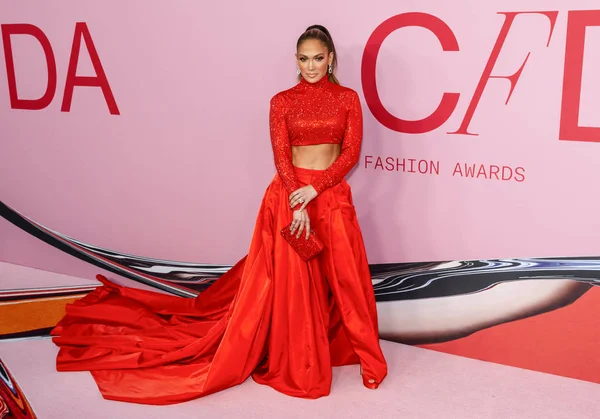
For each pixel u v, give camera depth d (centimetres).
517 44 276
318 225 288
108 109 373
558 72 271
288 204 285
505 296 302
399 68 301
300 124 281
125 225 387
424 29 292
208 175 358
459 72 289
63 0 368
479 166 295
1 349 329
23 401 282
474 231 303
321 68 276
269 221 289
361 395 284
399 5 295
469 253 306
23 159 407
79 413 272
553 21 268
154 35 351
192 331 326
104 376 298
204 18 337
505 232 296
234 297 319
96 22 363
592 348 288
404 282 324
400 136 308
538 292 295
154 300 353
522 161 285
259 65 330
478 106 289
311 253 277
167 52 350
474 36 283
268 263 286
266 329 290
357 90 312
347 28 307
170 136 361
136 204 381
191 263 375
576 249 283
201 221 366
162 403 279
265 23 324
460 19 284
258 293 288
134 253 389
